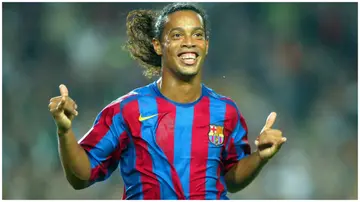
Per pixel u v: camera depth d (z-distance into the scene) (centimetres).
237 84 7281
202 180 1620
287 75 7425
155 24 1695
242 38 7538
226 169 1686
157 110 1633
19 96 6544
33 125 6150
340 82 7481
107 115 1641
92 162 1616
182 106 1641
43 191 5184
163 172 1611
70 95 6900
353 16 7706
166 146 1619
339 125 6731
